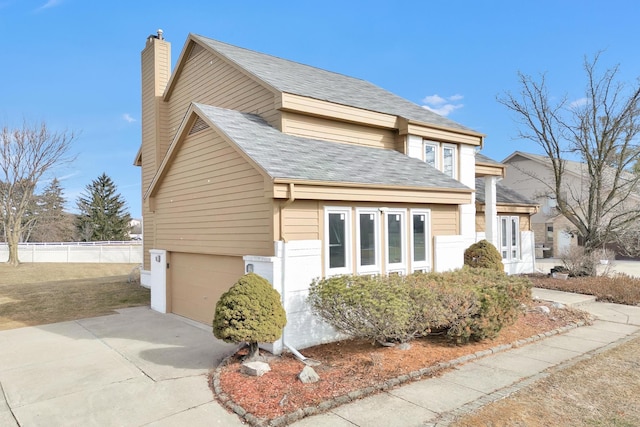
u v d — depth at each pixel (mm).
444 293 6273
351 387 4949
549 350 6664
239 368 5684
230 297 5758
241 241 7418
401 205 8328
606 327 8273
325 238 7102
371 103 11398
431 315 6027
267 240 6730
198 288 9156
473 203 12039
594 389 5027
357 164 8523
